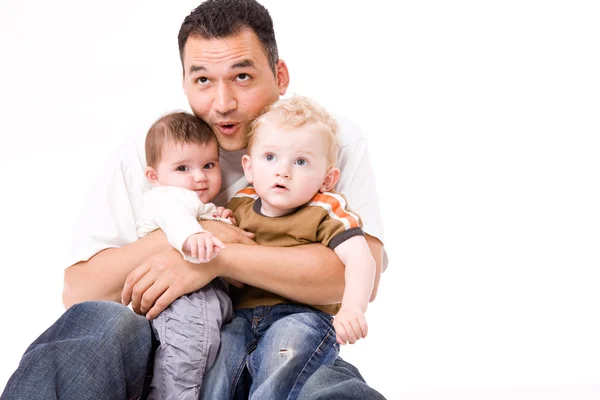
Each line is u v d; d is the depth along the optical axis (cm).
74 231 223
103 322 187
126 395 190
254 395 184
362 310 189
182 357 190
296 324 193
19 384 176
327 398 182
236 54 211
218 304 198
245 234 208
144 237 209
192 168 211
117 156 232
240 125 215
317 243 204
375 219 222
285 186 199
